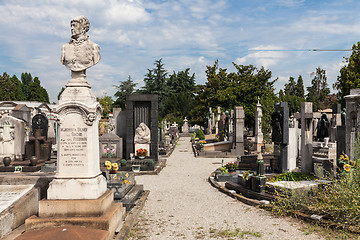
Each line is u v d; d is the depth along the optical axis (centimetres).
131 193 893
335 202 639
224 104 4278
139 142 1755
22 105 2383
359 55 3152
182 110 6750
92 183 585
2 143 1530
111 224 566
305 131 1052
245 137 2794
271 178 963
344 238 556
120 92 6069
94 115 609
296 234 592
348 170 677
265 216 729
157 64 6906
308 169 1049
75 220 544
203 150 2303
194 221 707
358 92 925
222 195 991
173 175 1427
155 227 667
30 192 691
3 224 570
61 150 602
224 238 588
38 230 524
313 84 6544
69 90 623
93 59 631
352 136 910
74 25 631
